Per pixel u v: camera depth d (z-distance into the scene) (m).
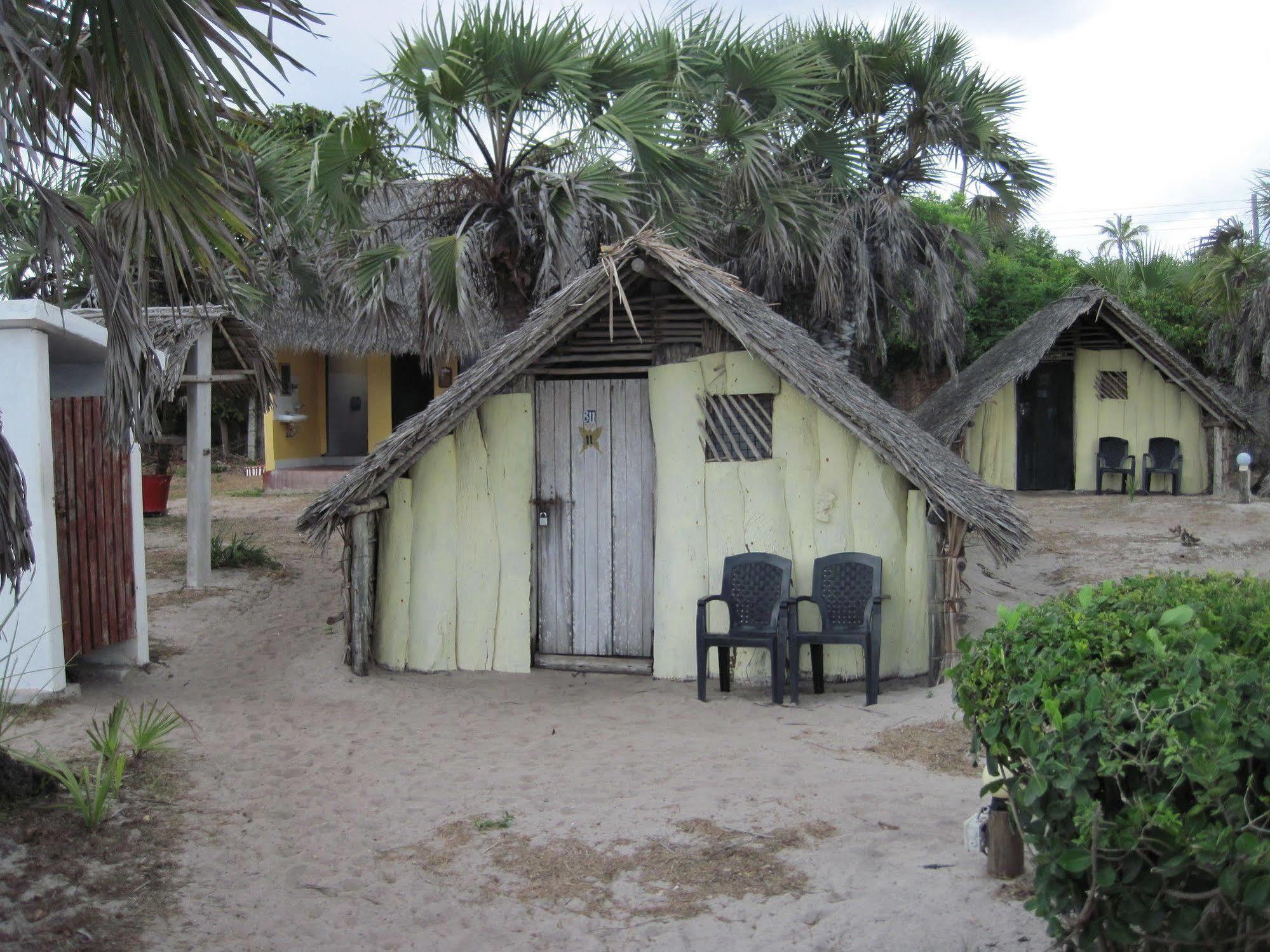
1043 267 24.11
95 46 4.41
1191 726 2.71
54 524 7.05
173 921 4.14
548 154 11.12
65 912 4.12
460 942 4.01
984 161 15.06
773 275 13.69
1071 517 14.68
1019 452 18.00
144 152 4.66
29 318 6.85
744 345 8.09
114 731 5.57
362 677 8.22
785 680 8.12
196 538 10.94
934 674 7.82
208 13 4.18
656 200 10.62
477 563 8.66
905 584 8.09
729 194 11.94
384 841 4.95
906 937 3.81
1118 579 11.50
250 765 6.04
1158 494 16.77
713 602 8.31
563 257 10.36
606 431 8.80
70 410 7.52
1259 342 16.27
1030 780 2.93
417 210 11.33
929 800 5.30
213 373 11.50
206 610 10.09
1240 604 3.43
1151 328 16.33
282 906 4.29
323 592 11.12
